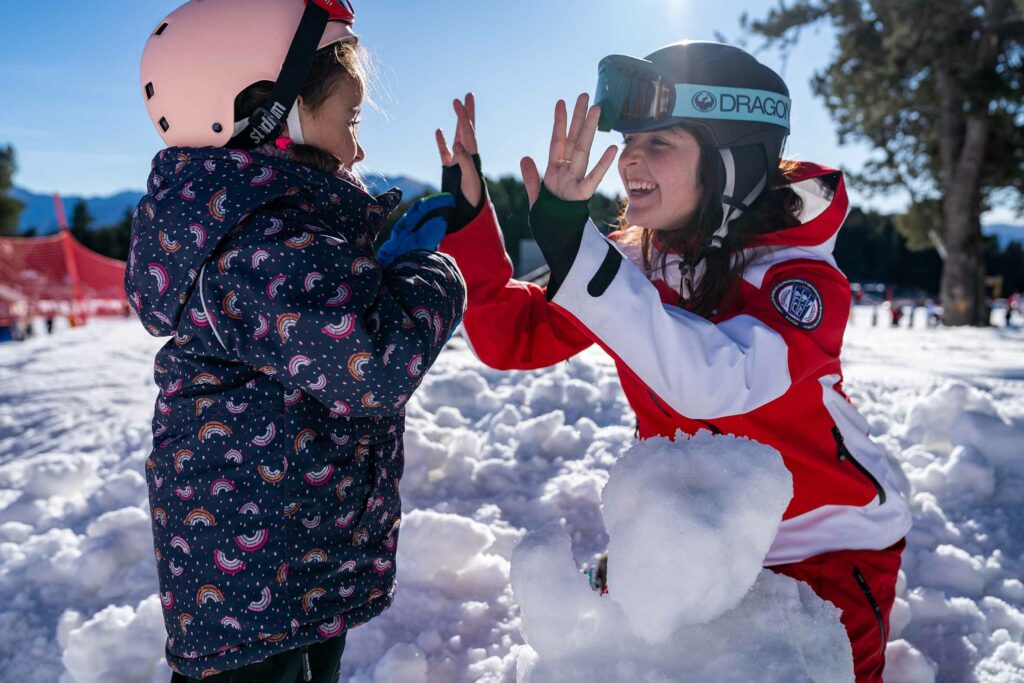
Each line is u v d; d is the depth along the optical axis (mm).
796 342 1650
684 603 1268
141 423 5246
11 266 28344
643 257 1995
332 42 1573
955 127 24969
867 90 24516
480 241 2076
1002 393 5559
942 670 2203
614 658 1308
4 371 9375
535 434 3814
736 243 1795
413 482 3299
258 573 1418
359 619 1533
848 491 1811
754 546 1292
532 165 1643
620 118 1819
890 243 89500
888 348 12219
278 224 1442
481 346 2164
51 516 3344
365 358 1403
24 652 2395
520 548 1402
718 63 1774
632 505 1354
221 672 1481
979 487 3295
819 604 1399
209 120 1507
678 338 1598
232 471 1439
